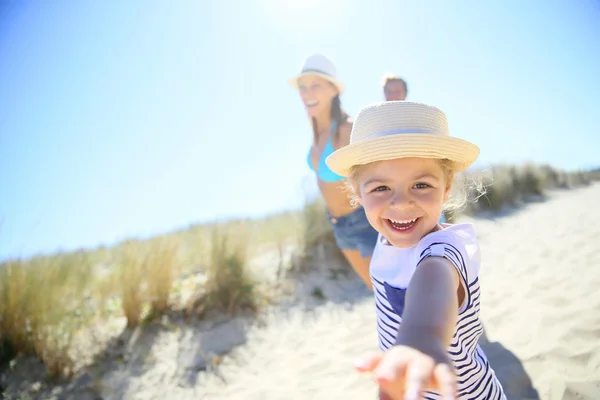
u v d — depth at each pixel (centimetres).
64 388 322
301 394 284
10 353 346
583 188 1056
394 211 127
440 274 103
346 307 429
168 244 454
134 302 397
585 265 407
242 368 338
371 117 136
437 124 135
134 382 327
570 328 280
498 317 325
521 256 483
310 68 296
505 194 871
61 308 374
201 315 415
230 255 450
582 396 220
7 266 363
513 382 240
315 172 323
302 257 524
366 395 267
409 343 75
